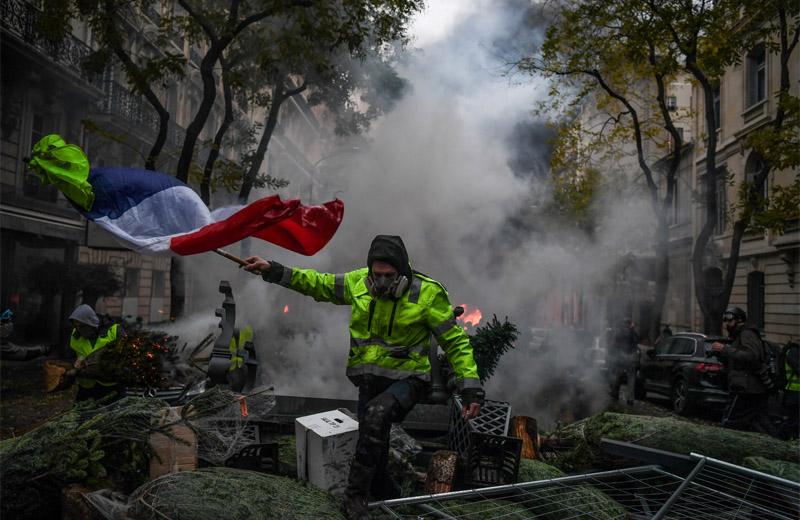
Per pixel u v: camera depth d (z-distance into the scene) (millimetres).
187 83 24609
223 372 4484
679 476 4059
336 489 3674
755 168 21078
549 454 5227
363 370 3420
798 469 4055
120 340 4957
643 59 14422
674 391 11578
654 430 4570
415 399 3367
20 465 3303
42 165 3529
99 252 20703
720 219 23547
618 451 4309
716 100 24281
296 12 12281
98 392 4996
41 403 9328
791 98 13203
